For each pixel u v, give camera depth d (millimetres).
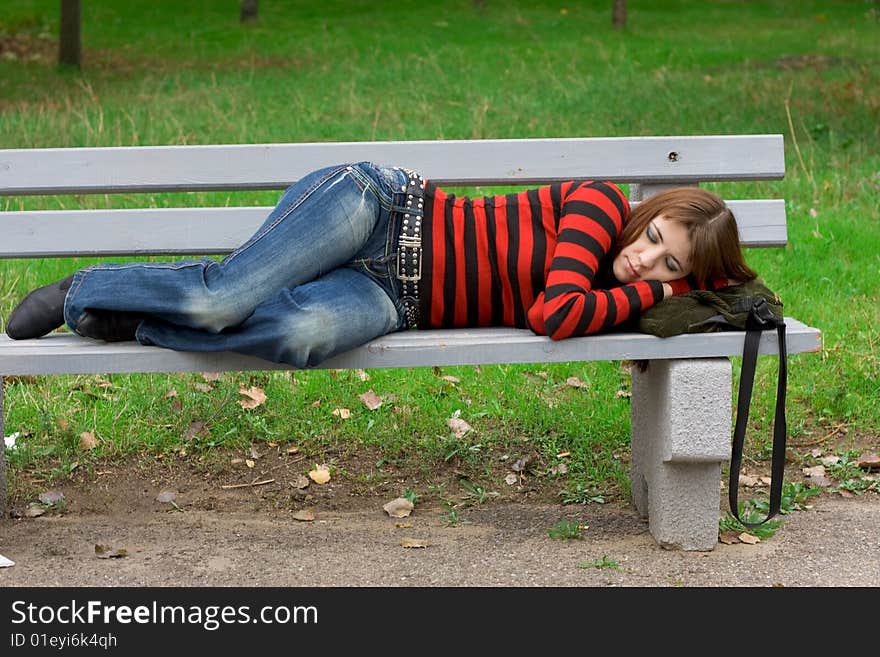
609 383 4469
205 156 3604
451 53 14516
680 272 3143
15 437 3998
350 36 16609
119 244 3611
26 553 3201
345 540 3314
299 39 16406
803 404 4332
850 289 5336
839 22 19047
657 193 3426
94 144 8609
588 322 3021
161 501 3676
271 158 3609
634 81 12062
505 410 4285
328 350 3023
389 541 3299
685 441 3045
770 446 4031
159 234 3615
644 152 3619
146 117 9891
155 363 3064
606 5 20938
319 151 3609
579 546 3230
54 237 3605
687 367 3020
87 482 3812
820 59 14000
